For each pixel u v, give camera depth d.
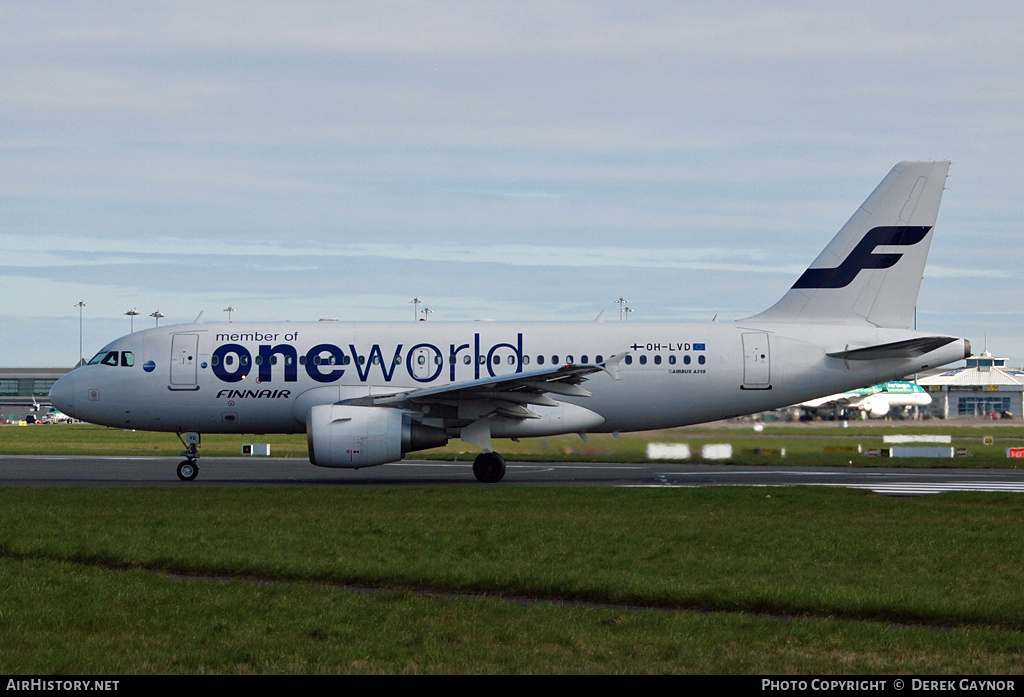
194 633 45.50
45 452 191.75
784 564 61.00
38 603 51.09
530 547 66.75
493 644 43.84
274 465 152.50
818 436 183.38
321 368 124.81
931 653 42.59
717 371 125.06
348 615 48.66
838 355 124.44
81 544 67.50
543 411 122.94
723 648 43.22
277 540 69.38
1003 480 121.31
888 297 128.00
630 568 59.72
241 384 124.94
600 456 160.75
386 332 126.75
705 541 69.06
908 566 60.44
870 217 127.69
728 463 150.75
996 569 59.50
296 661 41.22
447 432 121.06
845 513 84.06
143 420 126.75
